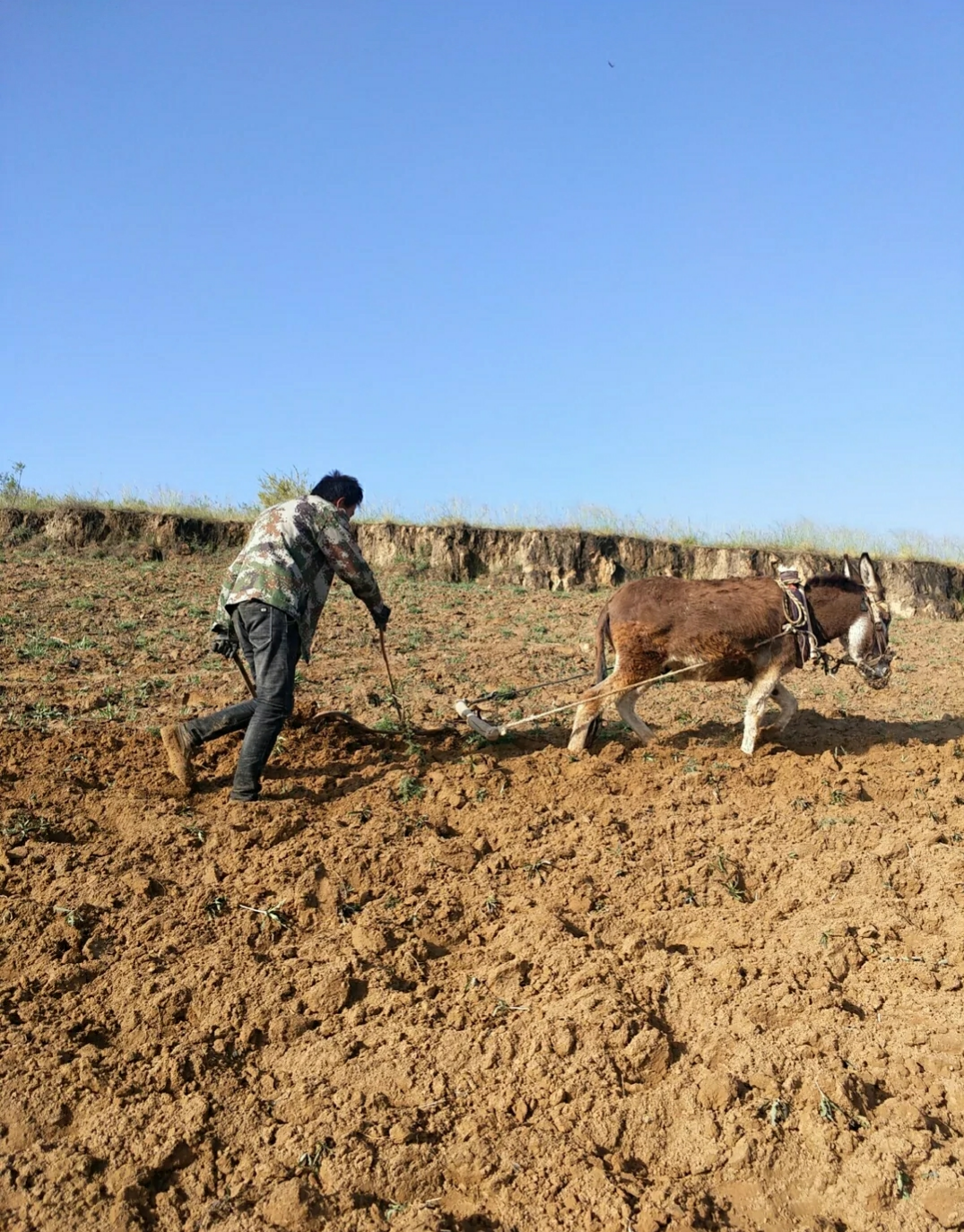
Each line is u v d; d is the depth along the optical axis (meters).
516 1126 4.25
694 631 8.24
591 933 5.68
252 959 5.32
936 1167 3.98
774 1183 4.00
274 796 7.18
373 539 22.05
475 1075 4.56
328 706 9.84
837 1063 4.54
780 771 7.99
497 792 7.42
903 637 17.64
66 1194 3.90
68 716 8.98
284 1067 4.64
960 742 9.10
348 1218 3.81
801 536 24.17
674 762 8.29
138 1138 4.15
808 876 6.20
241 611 6.91
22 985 5.09
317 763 7.88
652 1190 3.94
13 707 9.15
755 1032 4.77
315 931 5.69
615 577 21.77
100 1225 3.77
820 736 9.53
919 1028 4.76
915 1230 3.75
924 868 6.25
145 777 7.44
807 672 13.28
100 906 5.75
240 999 5.03
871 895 5.96
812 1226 3.82
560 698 10.82
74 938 5.46
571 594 20.45
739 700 11.06
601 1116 4.27
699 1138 4.18
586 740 8.45
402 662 12.62
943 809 7.20
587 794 7.41
